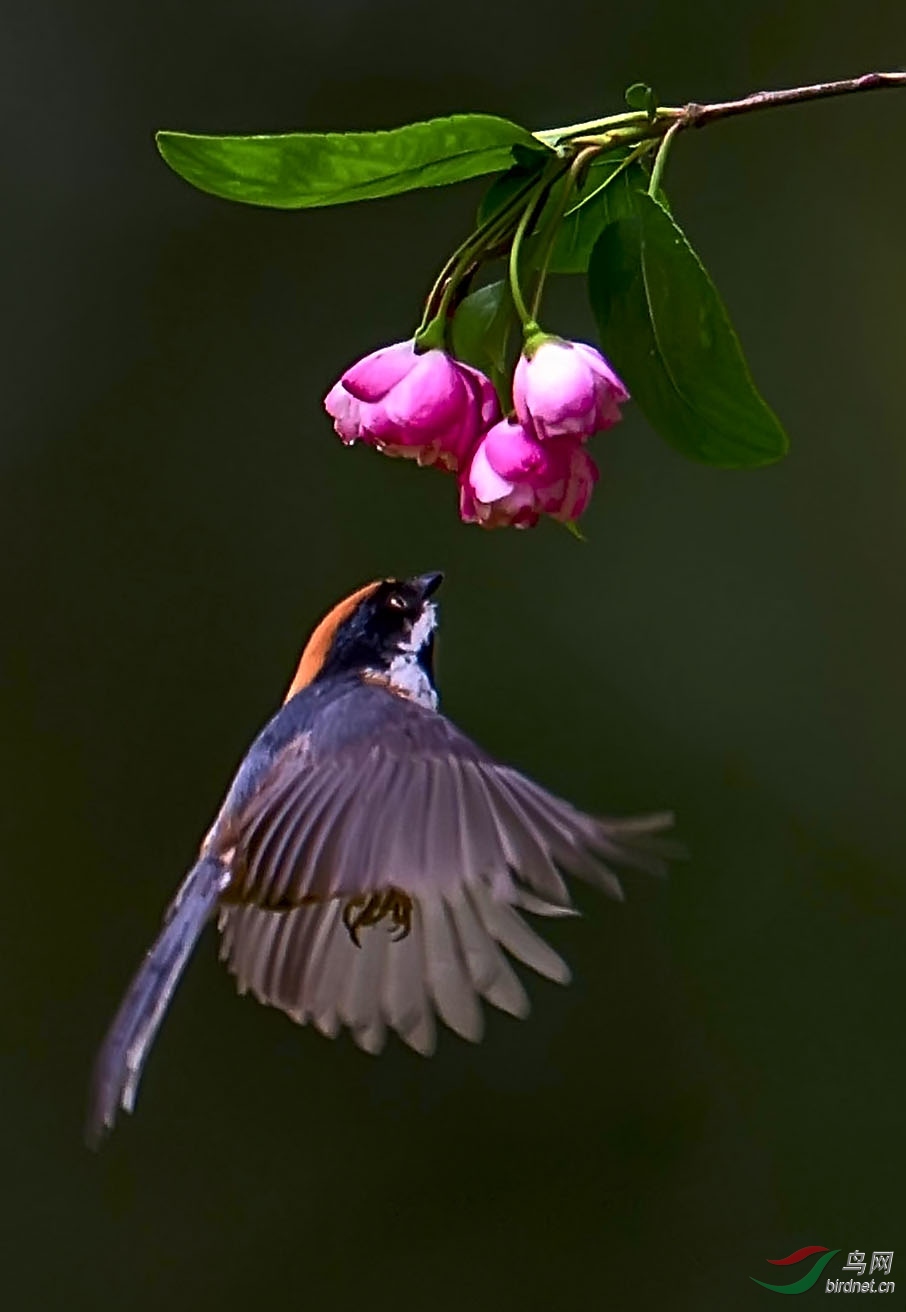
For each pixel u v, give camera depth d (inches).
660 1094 423.2
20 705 438.3
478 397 197.5
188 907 214.8
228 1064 426.6
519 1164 419.5
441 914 210.7
